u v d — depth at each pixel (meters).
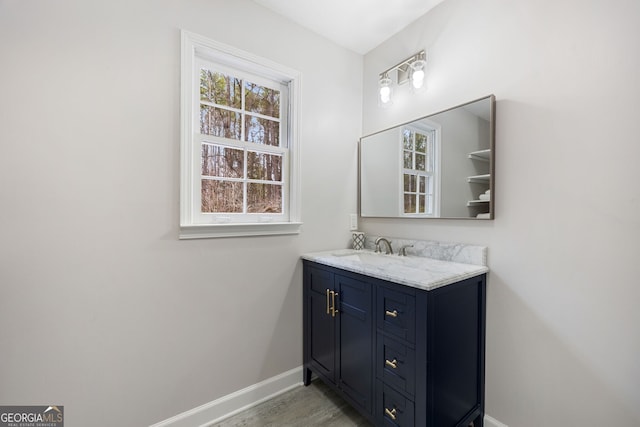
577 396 1.19
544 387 1.28
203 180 1.61
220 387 1.60
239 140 1.74
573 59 1.20
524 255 1.35
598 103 1.13
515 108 1.38
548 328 1.27
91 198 1.25
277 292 1.82
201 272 1.53
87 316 1.24
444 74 1.70
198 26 1.51
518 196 1.37
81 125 1.22
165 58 1.41
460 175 1.59
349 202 2.22
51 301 1.17
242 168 1.76
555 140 1.25
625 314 1.07
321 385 1.91
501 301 1.43
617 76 1.09
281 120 1.93
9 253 1.10
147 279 1.38
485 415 1.48
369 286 1.42
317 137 2.02
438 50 1.73
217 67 1.66
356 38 2.07
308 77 1.96
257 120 1.82
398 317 1.27
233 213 1.71
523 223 1.35
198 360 1.53
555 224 1.25
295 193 1.91
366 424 1.54
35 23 1.13
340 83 2.15
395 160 1.98
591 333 1.15
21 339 1.13
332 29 1.97
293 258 1.90
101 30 1.26
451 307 1.27
